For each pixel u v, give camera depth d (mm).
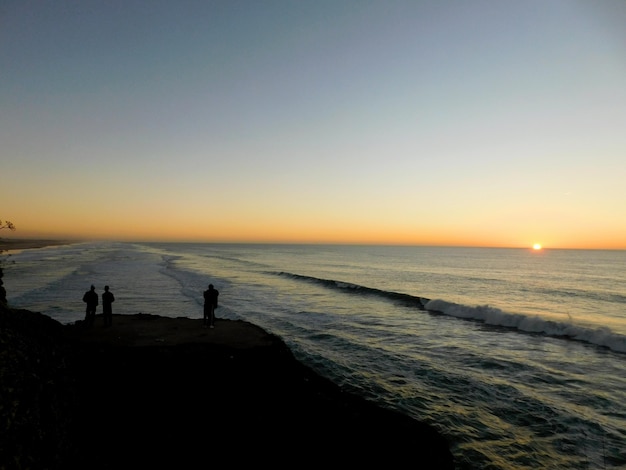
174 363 10055
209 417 8047
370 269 65375
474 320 21078
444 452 7418
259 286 35594
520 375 12164
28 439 4676
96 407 7453
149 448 6750
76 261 64500
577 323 21109
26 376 5559
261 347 11602
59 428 5504
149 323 14328
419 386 11086
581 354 14586
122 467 6039
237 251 167125
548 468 7039
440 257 121250
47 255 81500
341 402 9383
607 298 32656
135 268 52750
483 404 9844
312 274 53000
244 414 8336
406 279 48375
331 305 25578
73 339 11320
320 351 14398
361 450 7344
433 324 20000
